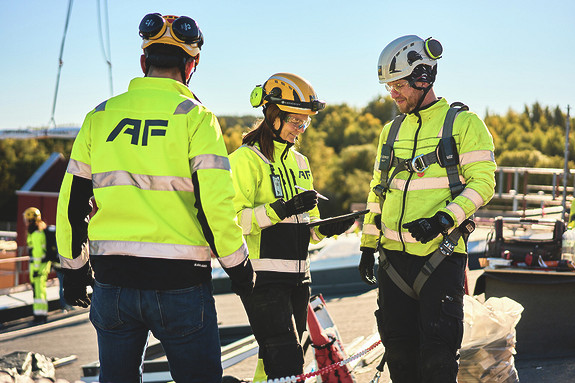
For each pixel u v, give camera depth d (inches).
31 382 111.8
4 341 393.4
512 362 159.5
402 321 137.9
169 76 108.7
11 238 1344.7
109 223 102.0
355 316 359.6
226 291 551.5
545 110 3004.4
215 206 97.3
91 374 257.1
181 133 100.7
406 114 143.2
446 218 123.4
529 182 1962.4
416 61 134.6
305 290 153.9
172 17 113.1
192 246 100.8
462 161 132.1
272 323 142.9
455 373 128.8
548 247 225.9
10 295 538.3
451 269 131.3
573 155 2546.8
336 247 575.2
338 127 3469.5
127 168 101.1
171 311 99.3
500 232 232.1
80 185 105.9
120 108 104.7
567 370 186.1
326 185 2657.5
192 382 102.0
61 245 107.5
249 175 146.2
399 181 137.3
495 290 218.1
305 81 149.3
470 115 134.0
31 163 3267.7
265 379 150.6
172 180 100.2
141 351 105.5
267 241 144.4
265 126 150.6
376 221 148.3
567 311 211.0
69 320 464.8
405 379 139.5
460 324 130.9
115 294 100.4
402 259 136.4
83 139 106.0
